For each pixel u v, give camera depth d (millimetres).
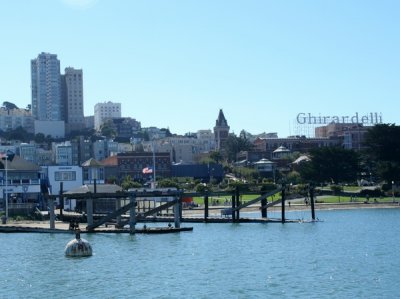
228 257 76375
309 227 116562
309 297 52406
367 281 59156
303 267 67750
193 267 68688
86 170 190375
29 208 141750
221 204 188000
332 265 68938
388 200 193000
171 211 150750
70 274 65188
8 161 162125
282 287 56562
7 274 66188
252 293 54188
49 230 107812
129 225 114188
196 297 52875
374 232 106750
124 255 78688
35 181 161375
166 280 60688
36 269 69125
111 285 58625
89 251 78750
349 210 170125
